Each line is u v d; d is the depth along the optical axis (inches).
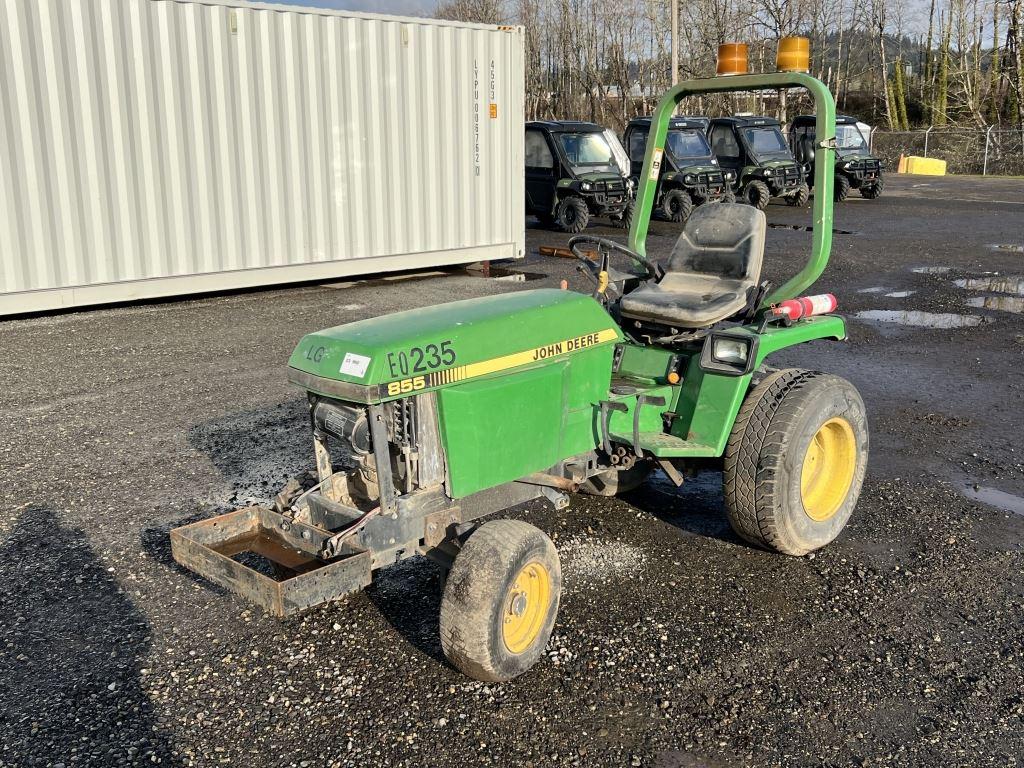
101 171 357.1
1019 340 335.6
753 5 1460.4
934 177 1267.2
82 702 123.9
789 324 171.2
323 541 125.7
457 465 128.1
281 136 399.9
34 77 337.1
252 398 256.2
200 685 127.9
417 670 131.4
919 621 145.2
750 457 155.9
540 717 121.0
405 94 433.4
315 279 432.8
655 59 1624.0
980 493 196.7
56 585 154.4
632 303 162.4
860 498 193.6
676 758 113.3
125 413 243.3
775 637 140.3
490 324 131.3
